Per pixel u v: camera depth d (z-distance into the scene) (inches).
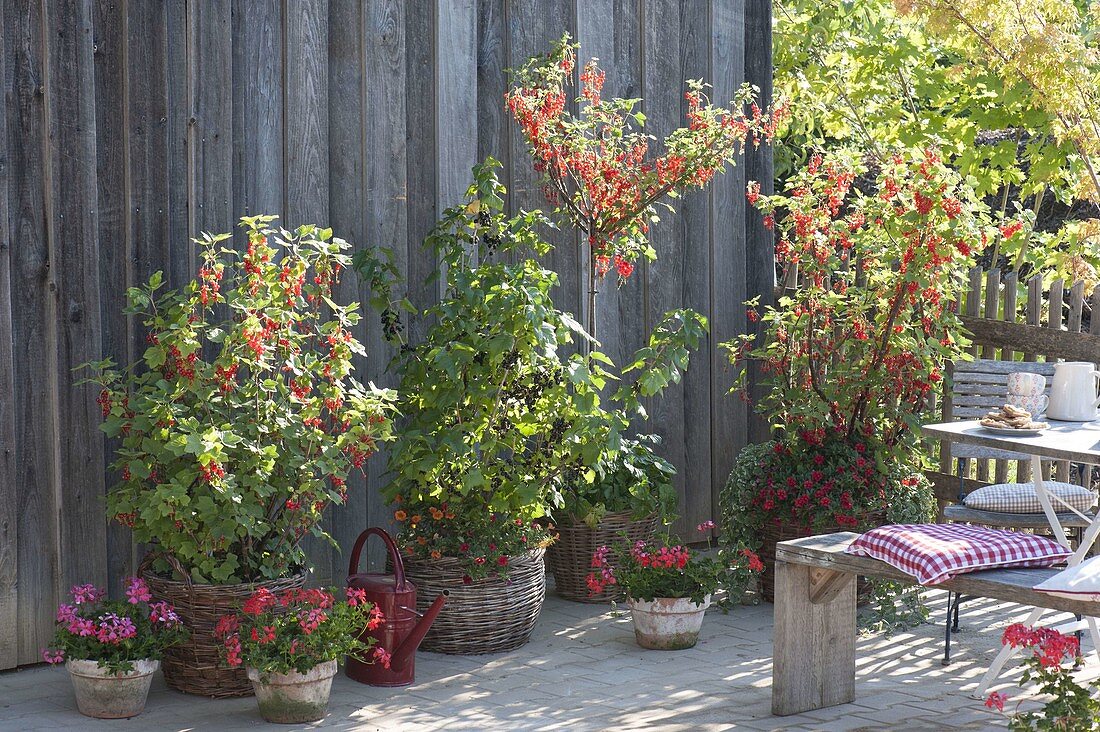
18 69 173.6
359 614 163.5
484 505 186.5
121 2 182.7
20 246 174.6
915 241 210.7
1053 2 287.6
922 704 161.5
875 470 212.5
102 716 154.3
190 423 155.3
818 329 226.2
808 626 157.9
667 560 188.7
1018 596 131.0
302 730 150.7
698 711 158.2
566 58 215.3
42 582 177.8
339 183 206.5
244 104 195.5
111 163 182.7
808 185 233.1
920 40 374.3
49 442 177.5
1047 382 208.4
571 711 158.4
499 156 228.1
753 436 267.6
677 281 253.0
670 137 216.5
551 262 233.6
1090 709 129.3
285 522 167.2
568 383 190.7
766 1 265.6
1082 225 313.6
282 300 169.5
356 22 207.9
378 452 211.5
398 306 211.9
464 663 181.2
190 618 161.2
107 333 182.7
